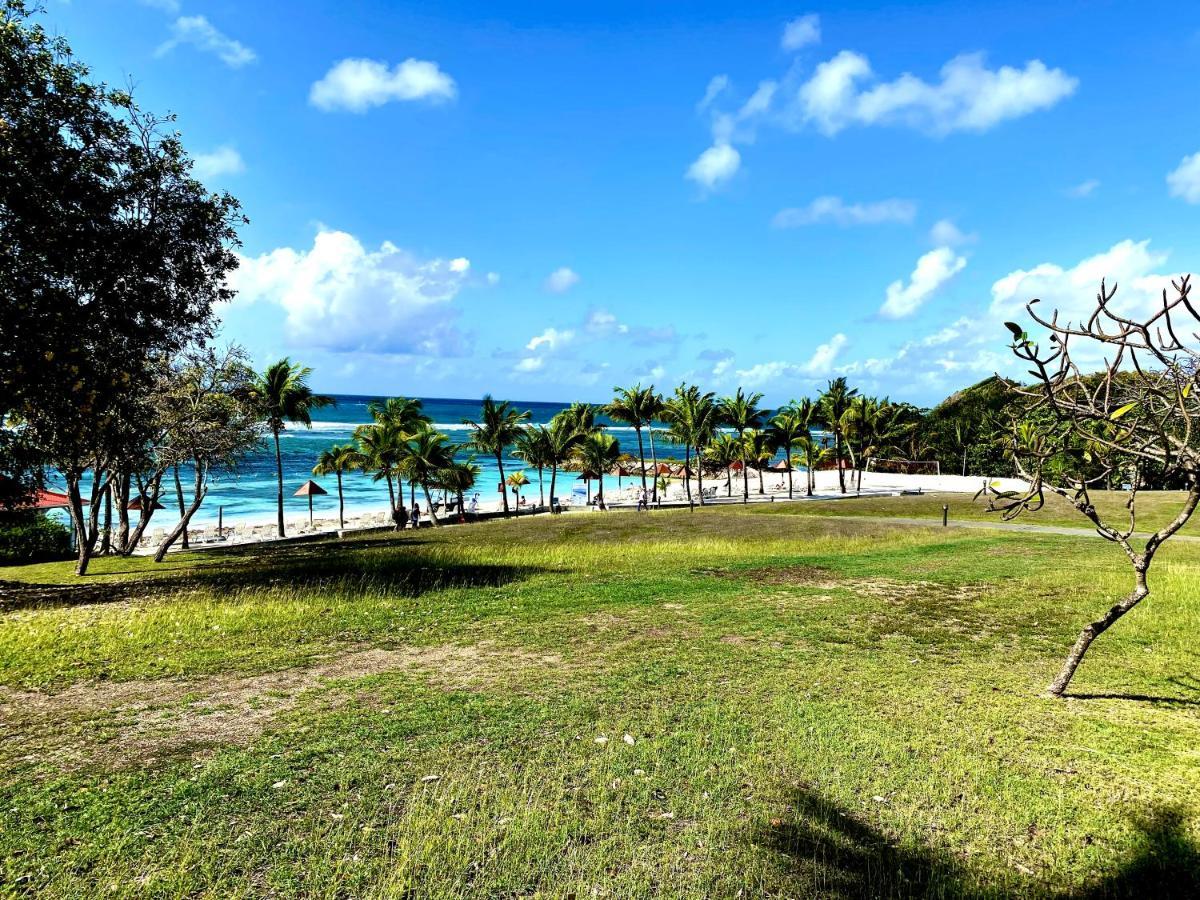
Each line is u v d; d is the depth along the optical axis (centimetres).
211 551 3281
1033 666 866
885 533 2684
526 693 760
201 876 414
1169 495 3650
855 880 419
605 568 1788
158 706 726
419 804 499
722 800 514
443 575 1688
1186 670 838
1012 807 507
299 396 3912
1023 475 719
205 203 1741
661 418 5859
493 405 5656
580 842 457
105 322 1575
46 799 508
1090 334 604
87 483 6259
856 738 628
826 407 6681
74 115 1438
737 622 1114
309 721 673
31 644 1002
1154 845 457
